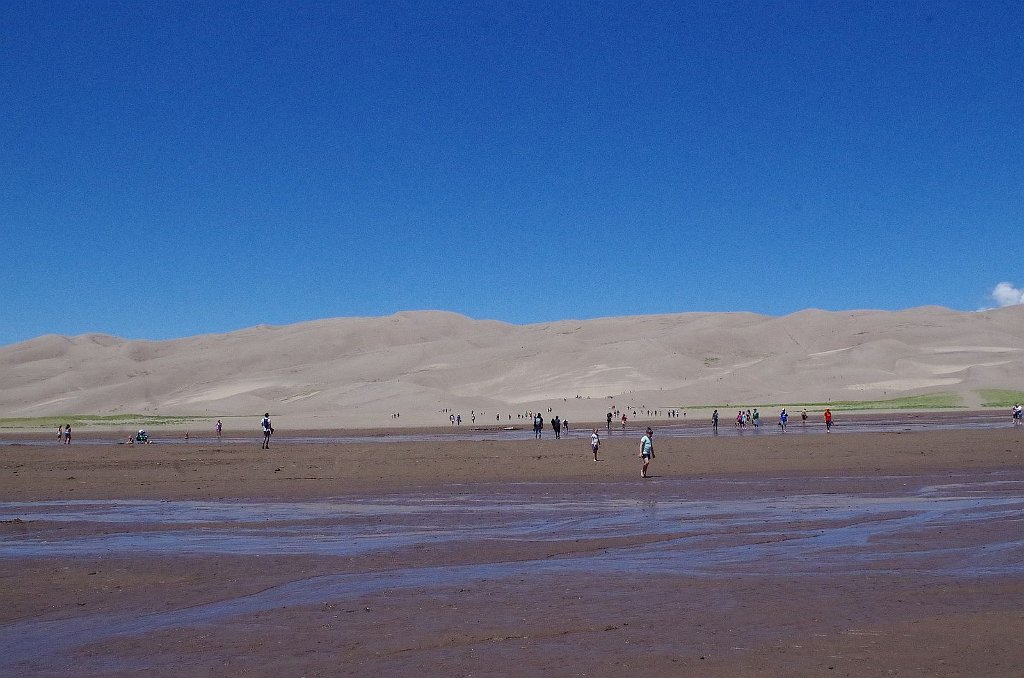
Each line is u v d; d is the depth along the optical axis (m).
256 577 13.45
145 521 20.19
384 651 9.20
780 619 10.16
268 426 50.72
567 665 8.59
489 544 16.03
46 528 19.22
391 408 138.62
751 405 125.38
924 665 8.36
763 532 16.88
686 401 134.12
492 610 10.86
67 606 11.67
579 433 68.19
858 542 15.48
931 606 10.66
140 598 12.08
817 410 105.94
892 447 41.34
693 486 26.36
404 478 30.84
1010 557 13.79
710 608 10.75
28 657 9.33
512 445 48.88
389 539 16.88
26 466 39.12
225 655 9.20
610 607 10.90
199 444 59.88
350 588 12.43
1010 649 8.80
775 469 31.75
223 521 20.03
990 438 46.72
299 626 10.29
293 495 25.80
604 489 26.00
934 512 19.34
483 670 8.50
